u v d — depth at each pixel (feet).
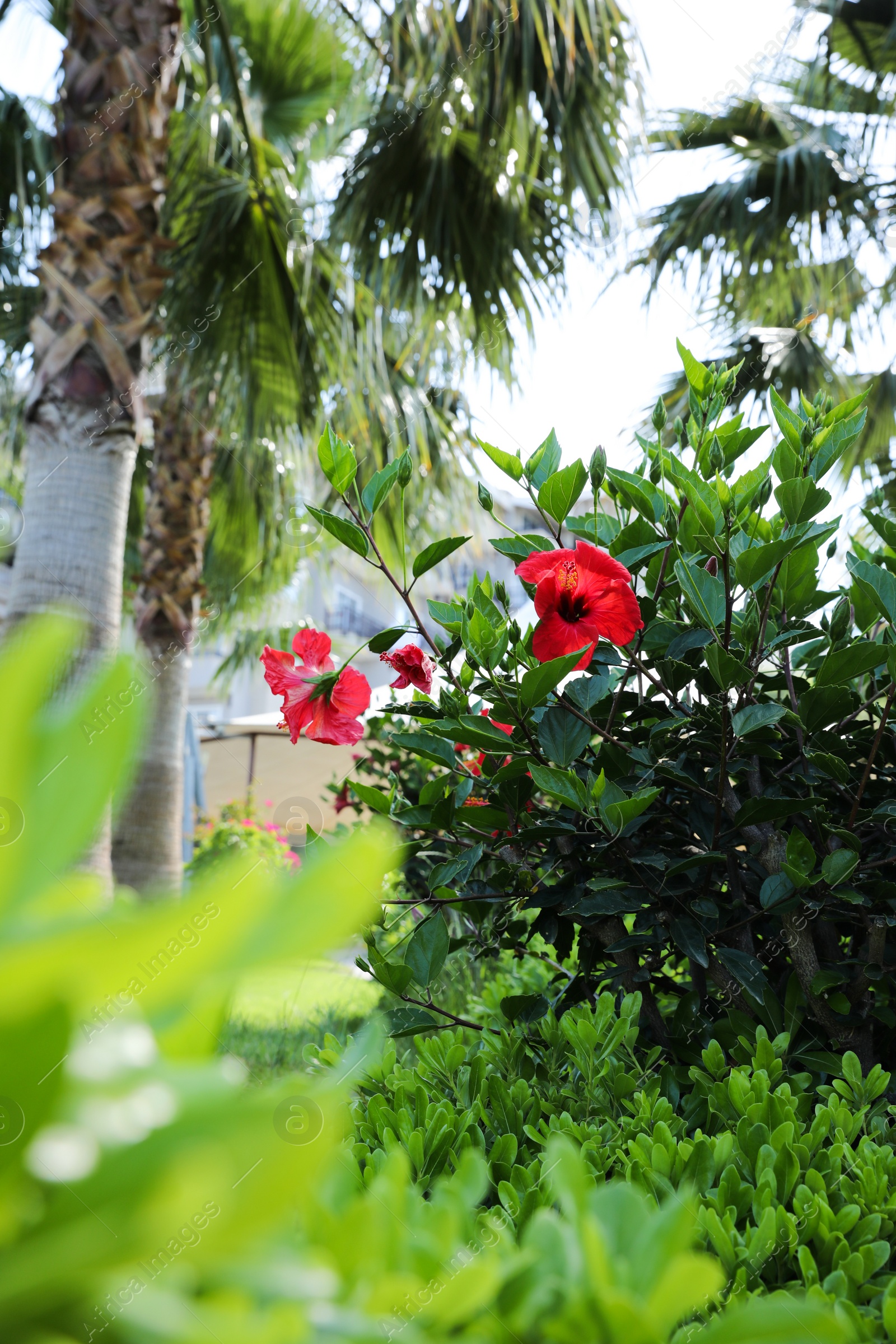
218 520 19.53
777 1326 1.11
